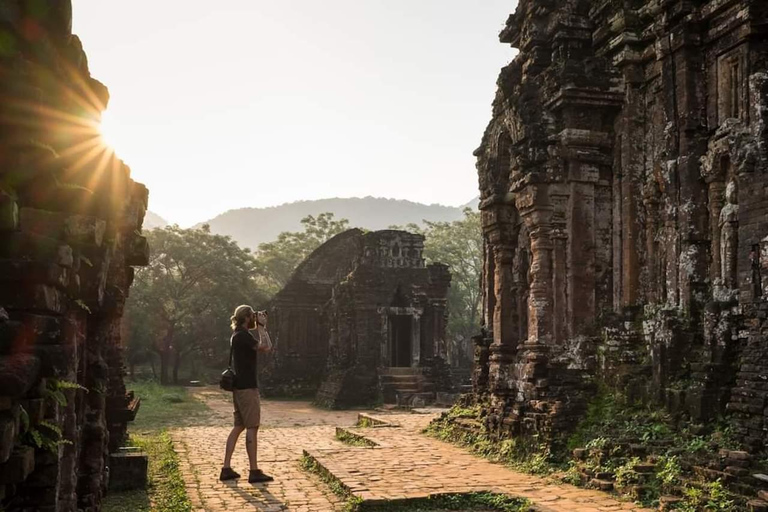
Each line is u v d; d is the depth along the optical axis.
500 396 15.45
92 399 8.32
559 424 12.95
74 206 5.16
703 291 12.12
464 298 59.12
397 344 39.91
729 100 11.86
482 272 19.66
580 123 14.54
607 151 14.70
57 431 4.80
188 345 56.06
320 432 22.06
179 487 10.77
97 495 7.94
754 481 8.57
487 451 14.35
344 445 17.92
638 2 14.23
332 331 41.00
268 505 9.81
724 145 11.59
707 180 12.09
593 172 14.57
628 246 14.04
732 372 11.09
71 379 5.56
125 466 10.59
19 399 4.43
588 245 14.42
